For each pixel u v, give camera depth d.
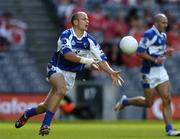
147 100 42.31
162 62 39.69
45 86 71.12
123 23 74.00
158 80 40.16
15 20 76.69
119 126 52.31
